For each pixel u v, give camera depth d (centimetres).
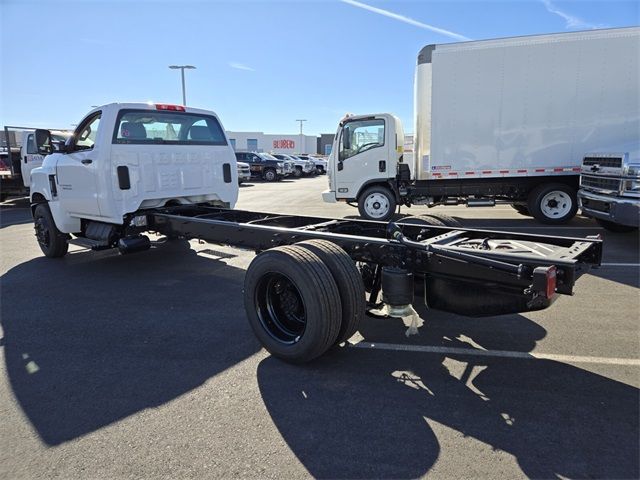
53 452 249
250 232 467
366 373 332
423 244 343
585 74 916
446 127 984
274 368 343
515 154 967
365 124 1048
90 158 582
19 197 1720
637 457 235
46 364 355
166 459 241
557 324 416
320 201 1614
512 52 933
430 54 969
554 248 358
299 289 327
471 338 390
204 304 493
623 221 691
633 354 353
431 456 239
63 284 581
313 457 240
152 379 329
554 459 235
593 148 936
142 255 754
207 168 677
